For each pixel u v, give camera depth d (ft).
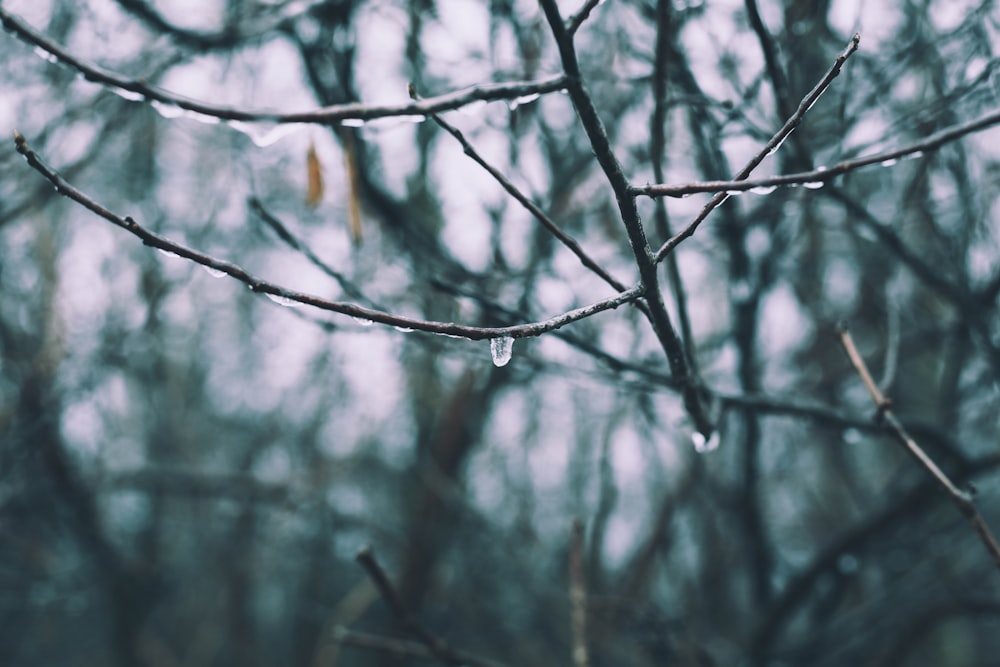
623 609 14.33
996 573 16.56
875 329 15.51
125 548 23.15
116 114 12.98
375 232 14.84
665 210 7.13
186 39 9.58
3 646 28.22
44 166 4.17
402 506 23.41
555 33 4.16
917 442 13.16
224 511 25.82
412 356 17.83
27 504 18.95
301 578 25.52
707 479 15.44
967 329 13.00
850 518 20.13
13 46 12.39
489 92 4.04
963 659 26.11
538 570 18.76
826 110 10.13
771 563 15.57
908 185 12.35
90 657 29.43
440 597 21.04
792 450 19.84
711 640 15.93
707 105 8.08
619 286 5.84
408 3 10.42
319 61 10.17
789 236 12.77
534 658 19.99
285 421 24.09
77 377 16.72
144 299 17.78
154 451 24.22
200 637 26.40
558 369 9.82
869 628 15.05
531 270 10.30
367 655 19.40
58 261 16.60
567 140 12.34
